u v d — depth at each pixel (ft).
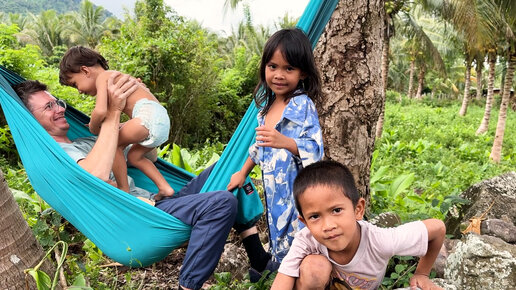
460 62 122.31
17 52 24.63
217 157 17.65
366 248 6.04
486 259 7.64
